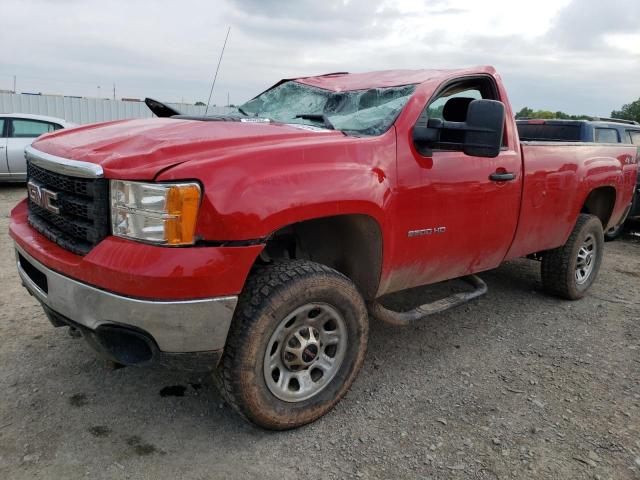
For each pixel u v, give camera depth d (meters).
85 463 2.43
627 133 8.27
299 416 2.71
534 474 2.51
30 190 2.97
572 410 3.08
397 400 3.11
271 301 2.48
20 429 2.64
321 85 3.95
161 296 2.19
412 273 3.30
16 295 4.38
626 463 2.61
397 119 3.07
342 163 2.71
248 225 2.31
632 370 3.62
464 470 2.52
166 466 2.44
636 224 9.09
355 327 2.88
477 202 3.50
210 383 3.16
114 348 2.46
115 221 2.31
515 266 6.10
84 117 18.22
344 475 2.45
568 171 4.36
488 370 3.54
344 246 3.12
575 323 4.44
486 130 2.86
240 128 2.88
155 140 2.51
